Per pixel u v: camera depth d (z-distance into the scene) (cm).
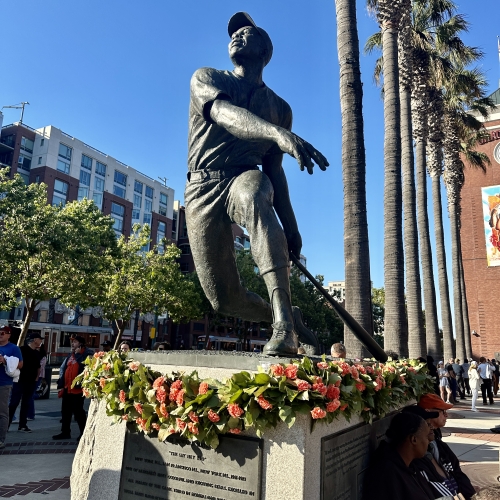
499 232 3569
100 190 5000
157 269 2925
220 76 319
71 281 1995
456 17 1714
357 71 888
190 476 237
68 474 484
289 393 204
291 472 209
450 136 2305
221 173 313
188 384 231
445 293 2062
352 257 828
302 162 255
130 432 266
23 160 4459
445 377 1460
